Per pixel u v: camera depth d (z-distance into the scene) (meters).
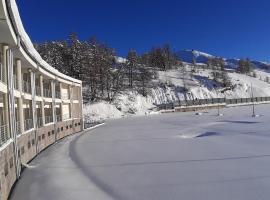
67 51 106.12
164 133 49.72
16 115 27.53
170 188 19.84
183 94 127.25
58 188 20.50
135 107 107.94
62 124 48.19
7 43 23.25
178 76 145.25
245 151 30.80
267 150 30.91
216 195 18.27
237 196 17.97
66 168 26.06
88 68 104.19
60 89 49.25
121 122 77.62
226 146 34.22
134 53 127.94
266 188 19.08
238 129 51.25
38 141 33.53
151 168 25.12
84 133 54.00
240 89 148.12
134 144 38.34
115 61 140.38
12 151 21.98
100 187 20.56
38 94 38.09
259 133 44.75
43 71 37.62
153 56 161.75
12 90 23.36
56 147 37.72
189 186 20.11
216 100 131.00
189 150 32.50
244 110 110.94
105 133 52.44
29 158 29.11
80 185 21.08
